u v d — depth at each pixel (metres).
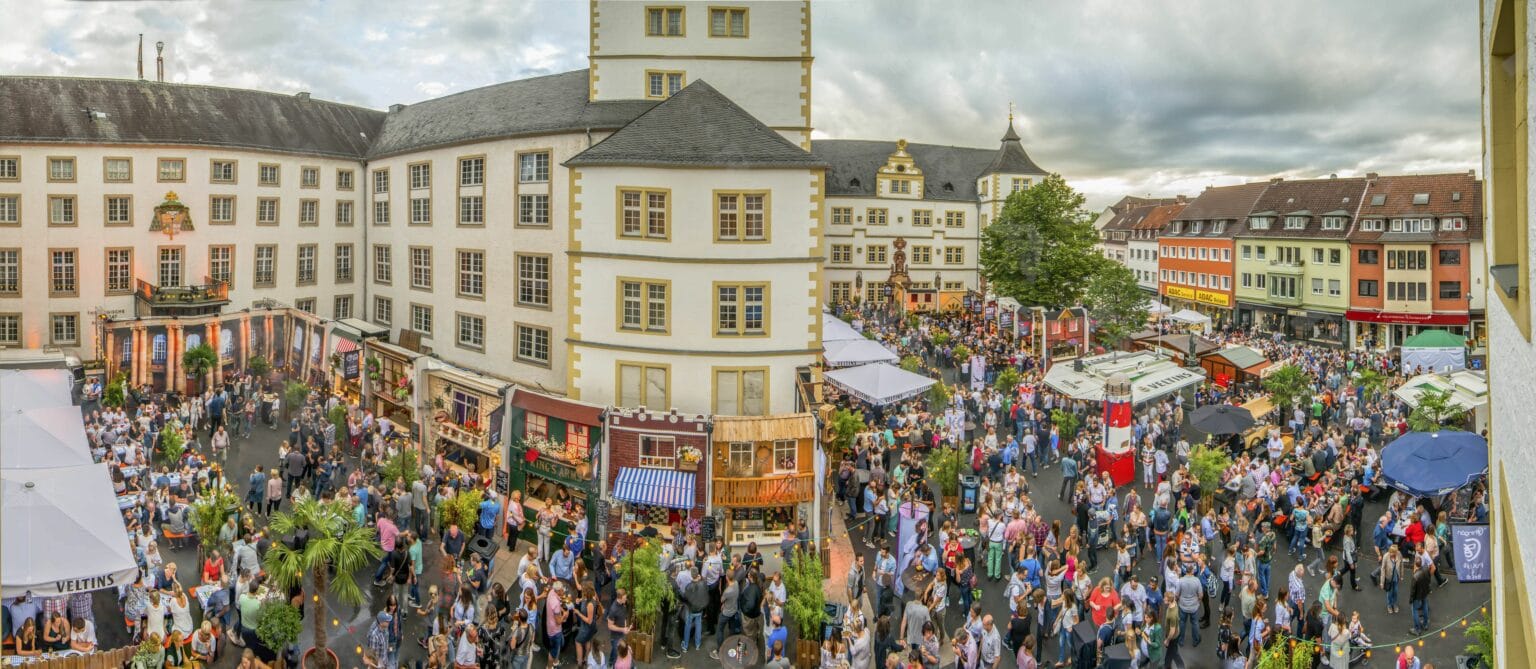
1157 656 20.33
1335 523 27.19
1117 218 133.38
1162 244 105.50
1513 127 7.96
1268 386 42.34
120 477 28.33
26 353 41.09
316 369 44.81
